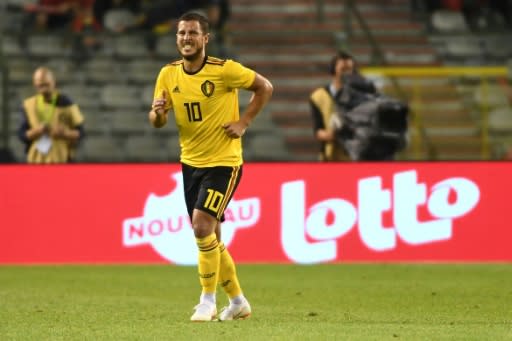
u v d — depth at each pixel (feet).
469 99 205.36
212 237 87.71
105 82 210.38
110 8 225.15
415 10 238.27
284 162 154.20
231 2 235.20
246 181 153.99
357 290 119.85
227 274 89.92
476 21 238.89
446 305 104.58
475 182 153.17
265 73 217.36
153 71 214.90
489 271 141.90
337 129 157.79
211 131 88.43
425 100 204.23
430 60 226.38
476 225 153.17
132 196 155.12
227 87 88.53
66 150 162.30
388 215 153.48
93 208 155.43
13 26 226.38
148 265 153.48
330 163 153.79
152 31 221.46
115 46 218.18
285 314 96.22
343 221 153.69
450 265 150.20
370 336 77.71
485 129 203.62
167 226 154.51
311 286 124.47
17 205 155.84
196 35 87.71
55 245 155.33
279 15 233.35
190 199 90.58
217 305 105.91
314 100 159.84
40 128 159.33
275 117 207.72
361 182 153.69
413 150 200.64
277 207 153.99
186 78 88.53
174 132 201.26
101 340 76.02
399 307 102.89
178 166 154.71
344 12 228.22
